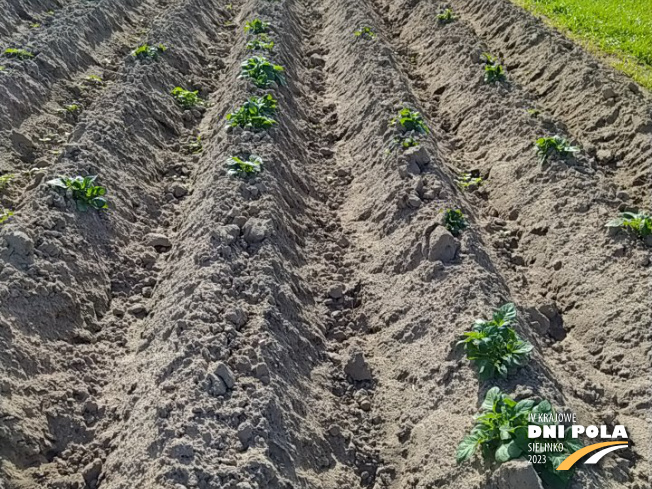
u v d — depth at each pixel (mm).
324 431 5652
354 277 7590
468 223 7422
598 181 8430
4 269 6227
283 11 13453
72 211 7348
